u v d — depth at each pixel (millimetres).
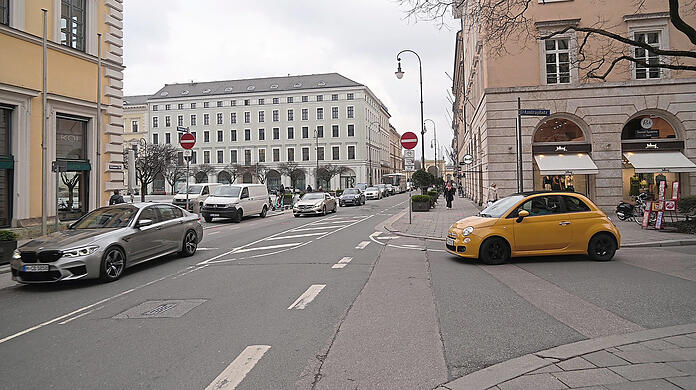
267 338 4934
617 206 18578
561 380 3662
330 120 83125
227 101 85375
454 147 73750
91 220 9398
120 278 8641
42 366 4309
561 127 21266
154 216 10047
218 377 3930
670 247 11523
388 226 17500
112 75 19031
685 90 20188
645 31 20234
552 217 9383
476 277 8031
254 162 84312
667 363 3941
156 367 4195
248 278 8289
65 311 6387
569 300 6301
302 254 11156
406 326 5270
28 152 15617
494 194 20141
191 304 6500
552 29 20562
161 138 86500
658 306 5898
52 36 16422
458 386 3654
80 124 18016
